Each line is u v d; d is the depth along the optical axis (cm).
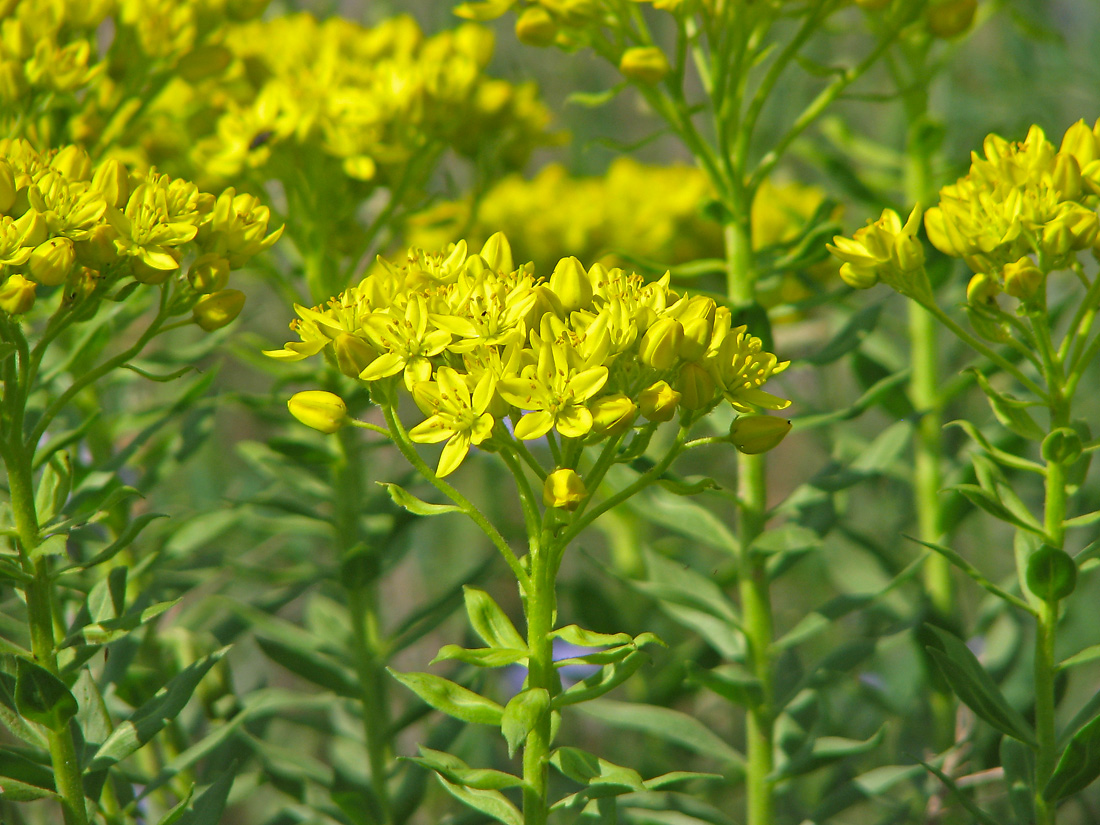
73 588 62
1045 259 57
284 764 65
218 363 64
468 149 69
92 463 65
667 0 62
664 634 75
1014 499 59
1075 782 58
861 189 69
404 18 69
